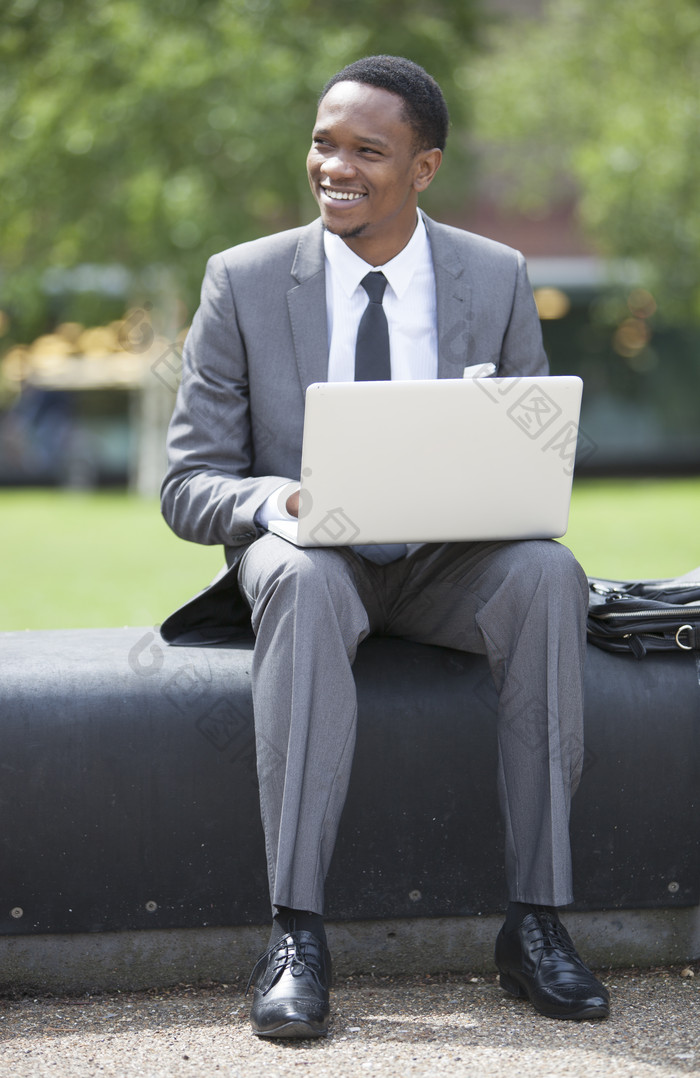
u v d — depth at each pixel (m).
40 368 26.17
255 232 17.47
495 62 20.48
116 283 19.34
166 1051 3.04
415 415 3.12
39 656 3.51
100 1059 3.00
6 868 3.31
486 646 3.32
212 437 3.70
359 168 3.57
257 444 3.75
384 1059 2.97
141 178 17.08
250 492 3.46
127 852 3.35
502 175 23.81
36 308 19.89
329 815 3.14
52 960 3.40
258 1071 2.92
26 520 17.44
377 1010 3.28
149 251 17.22
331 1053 3.01
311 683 3.11
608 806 3.52
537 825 3.25
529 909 3.27
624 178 18.30
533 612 3.22
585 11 19.80
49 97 17.75
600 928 3.60
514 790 3.27
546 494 3.28
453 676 3.52
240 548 3.56
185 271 16.94
